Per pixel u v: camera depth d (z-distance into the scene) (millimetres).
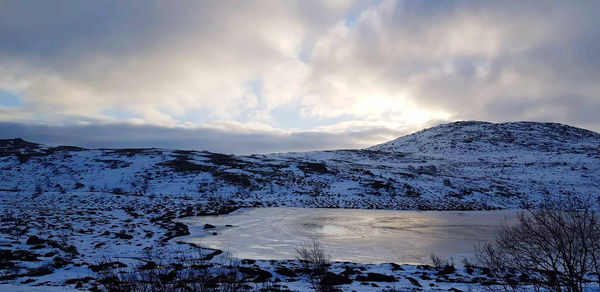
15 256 13047
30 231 19062
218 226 26094
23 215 25438
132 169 58750
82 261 13164
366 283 11172
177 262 13812
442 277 12711
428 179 58344
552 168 71188
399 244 20719
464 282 11781
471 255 17594
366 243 20969
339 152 106625
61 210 29688
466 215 35812
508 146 103875
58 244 15883
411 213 37344
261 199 44219
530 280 7207
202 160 67188
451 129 135500
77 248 16141
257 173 58188
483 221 30875
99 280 9219
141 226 24031
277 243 20391
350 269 13602
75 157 67312
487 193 49875
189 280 7629
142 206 34875
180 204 36969
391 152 107688
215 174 55656
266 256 16938
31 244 15617
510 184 56625
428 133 138375
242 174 56156
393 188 50219
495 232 24828
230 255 16750
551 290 6645
